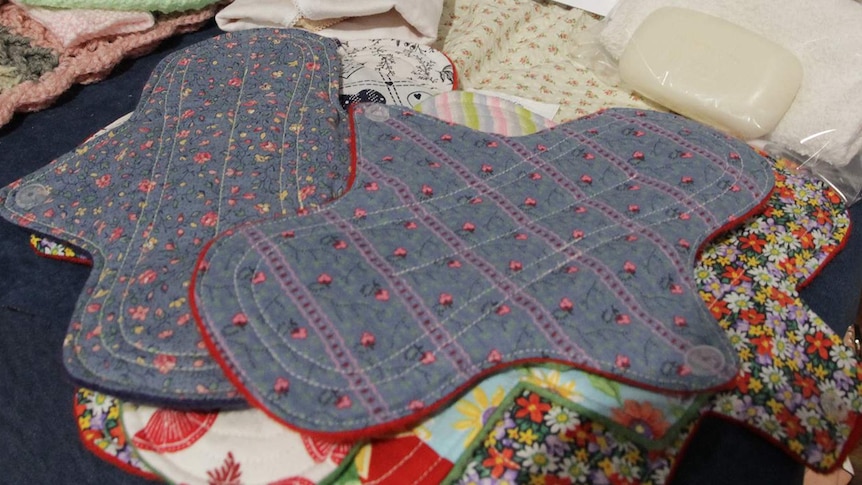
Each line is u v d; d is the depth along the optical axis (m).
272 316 0.47
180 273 0.53
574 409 0.50
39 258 0.65
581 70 0.87
